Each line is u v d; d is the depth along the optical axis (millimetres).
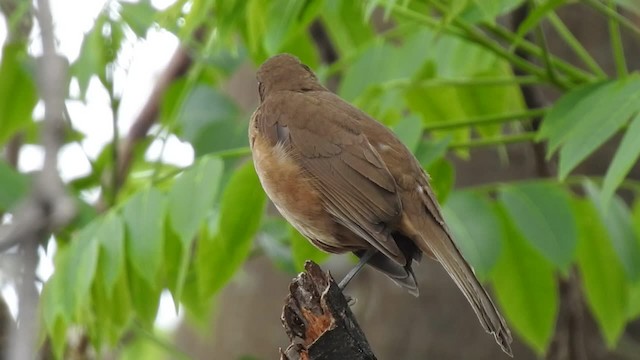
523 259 10695
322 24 13484
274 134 9320
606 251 10875
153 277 9117
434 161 9867
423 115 11789
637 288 11633
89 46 10984
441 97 11695
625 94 8273
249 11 10289
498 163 13602
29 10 11477
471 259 9586
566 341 12367
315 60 12391
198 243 9766
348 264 13914
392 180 8797
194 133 12109
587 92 8812
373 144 9062
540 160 11844
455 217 9750
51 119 5336
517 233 10594
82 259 9219
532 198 9766
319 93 9844
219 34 10250
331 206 8930
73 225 10391
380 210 8688
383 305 13672
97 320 10125
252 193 9602
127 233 9266
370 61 11195
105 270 9164
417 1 10203
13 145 13852
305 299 7422
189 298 11914
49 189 4512
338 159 9000
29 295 4234
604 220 10094
